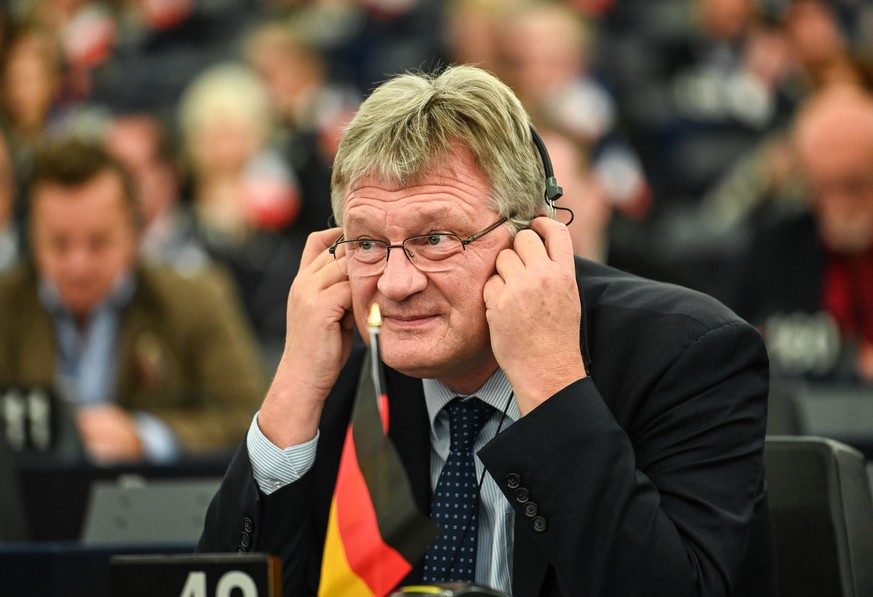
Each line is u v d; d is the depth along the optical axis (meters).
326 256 7.21
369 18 28.86
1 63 24.05
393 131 6.45
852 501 7.30
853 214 17.05
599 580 6.07
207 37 30.23
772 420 10.39
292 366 6.93
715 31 26.75
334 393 7.47
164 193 21.64
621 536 6.06
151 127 23.64
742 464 6.62
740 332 6.83
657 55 27.12
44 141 23.16
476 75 6.72
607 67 25.31
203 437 13.76
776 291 17.45
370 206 6.49
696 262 22.27
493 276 6.57
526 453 6.20
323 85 25.81
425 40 27.94
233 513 6.80
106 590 7.55
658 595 6.06
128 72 29.03
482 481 6.89
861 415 12.18
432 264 6.46
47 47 25.23
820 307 17.19
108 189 14.12
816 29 25.11
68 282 14.08
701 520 6.35
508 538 6.79
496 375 6.96
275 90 25.20
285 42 25.61
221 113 22.16
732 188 24.41
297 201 22.77
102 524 8.87
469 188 6.48
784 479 7.38
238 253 20.31
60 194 13.95
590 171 17.14
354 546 5.27
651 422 6.70
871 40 25.95
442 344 6.52
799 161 17.78
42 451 11.54
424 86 6.66
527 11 24.66
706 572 6.21
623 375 6.81
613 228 16.72
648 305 7.05
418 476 7.08
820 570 7.22
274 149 23.44
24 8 25.06
